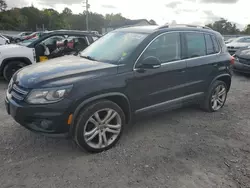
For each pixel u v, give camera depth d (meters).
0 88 6.46
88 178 2.77
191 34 4.34
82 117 3.05
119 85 3.29
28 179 2.72
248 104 5.66
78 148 3.41
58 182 2.69
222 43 4.97
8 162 3.02
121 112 3.41
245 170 3.03
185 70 4.13
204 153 3.38
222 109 5.25
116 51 3.77
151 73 3.64
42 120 2.93
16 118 3.01
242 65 8.65
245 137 3.94
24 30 75.12
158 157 3.23
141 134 3.89
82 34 7.50
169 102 4.07
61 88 2.90
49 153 3.26
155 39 3.78
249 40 14.23
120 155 3.25
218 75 4.81
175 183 2.73
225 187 2.71
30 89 2.95
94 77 3.13
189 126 4.27
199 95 4.58
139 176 2.82
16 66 6.82
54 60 3.91
